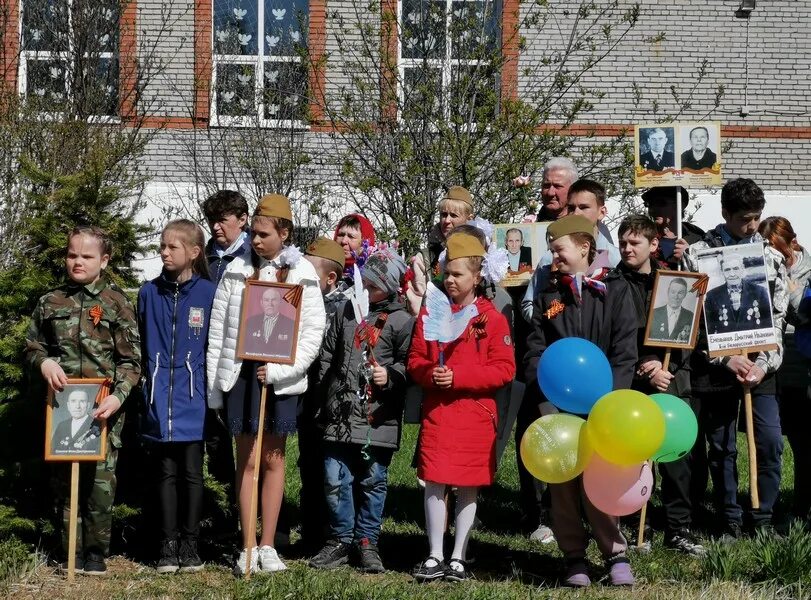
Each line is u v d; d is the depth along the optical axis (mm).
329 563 6367
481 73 11852
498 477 8992
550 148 11672
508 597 5625
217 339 6258
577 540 6055
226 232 7422
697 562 6496
